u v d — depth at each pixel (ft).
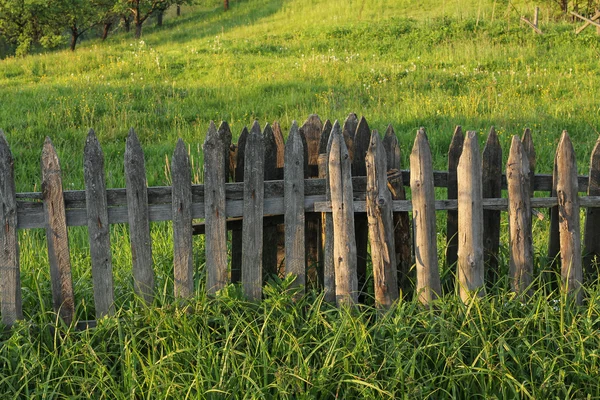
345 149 14.05
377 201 14.19
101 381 12.07
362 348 12.64
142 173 13.50
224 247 14.08
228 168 15.43
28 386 12.63
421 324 13.76
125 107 45.06
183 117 43.24
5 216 13.23
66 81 56.54
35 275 15.62
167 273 16.15
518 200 14.53
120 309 13.43
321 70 57.88
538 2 78.18
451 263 15.48
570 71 51.24
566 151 14.55
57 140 37.24
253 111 44.11
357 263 15.51
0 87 56.08
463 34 70.64
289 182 14.07
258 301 14.37
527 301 14.61
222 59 65.67
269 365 12.41
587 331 13.21
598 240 15.48
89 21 112.47
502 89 48.44
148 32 117.19
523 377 12.37
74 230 21.93
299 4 109.40
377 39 73.72
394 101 46.09
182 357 12.67
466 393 12.21
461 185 14.32
